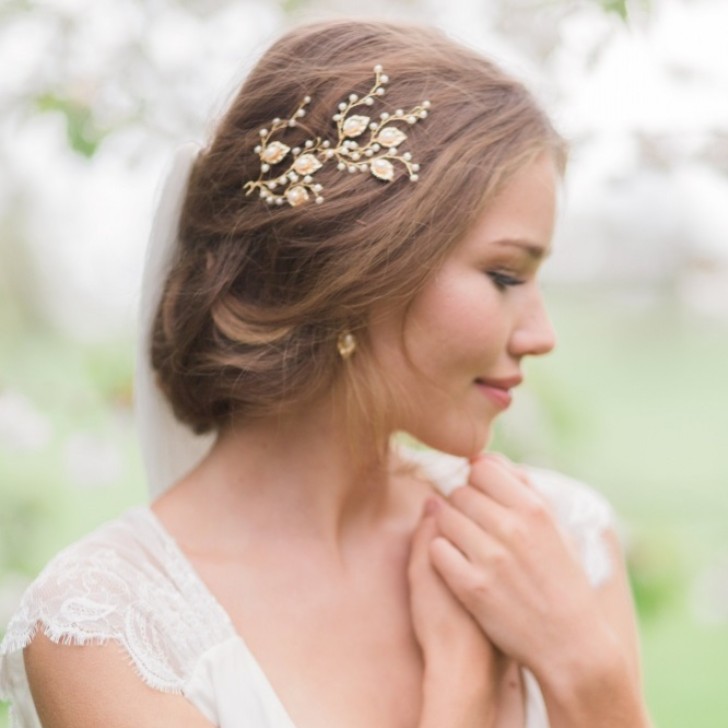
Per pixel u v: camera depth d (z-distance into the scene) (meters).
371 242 2.14
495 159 2.16
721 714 5.65
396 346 2.23
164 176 2.46
